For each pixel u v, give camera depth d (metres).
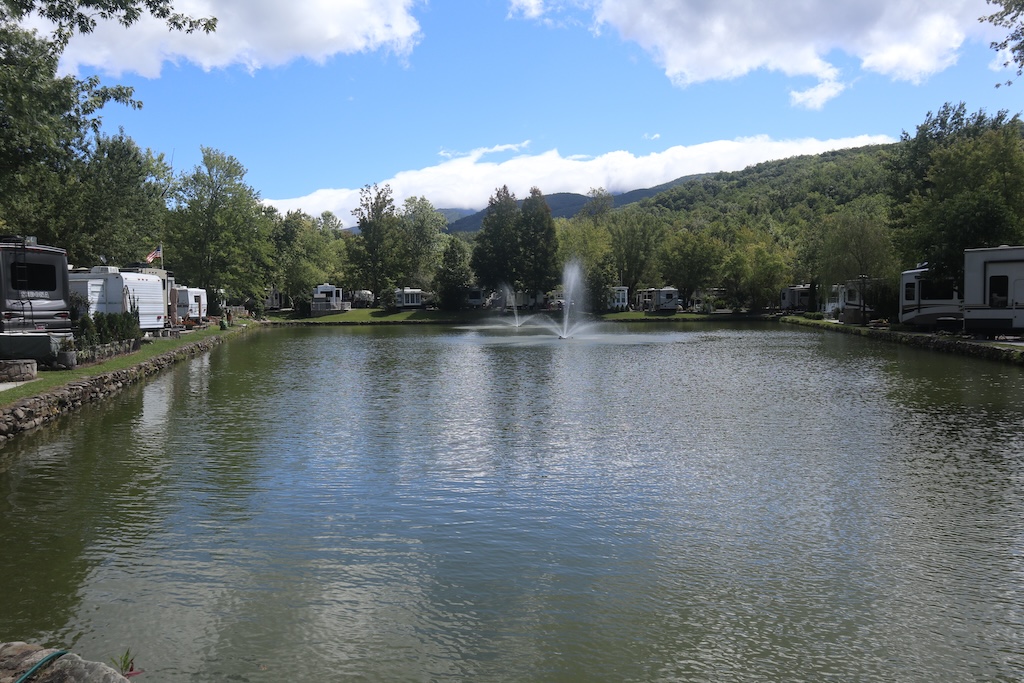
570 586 6.88
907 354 31.58
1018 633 5.95
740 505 9.40
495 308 88.44
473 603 6.51
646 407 17.52
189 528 8.47
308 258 90.56
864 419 15.59
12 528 8.43
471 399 18.92
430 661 5.52
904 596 6.64
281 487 10.22
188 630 5.97
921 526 8.54
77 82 16.08
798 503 9.48
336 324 70.38
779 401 18.33
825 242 56.66
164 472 11.02
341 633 5.95
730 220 145.12
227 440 13.48
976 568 7.27
